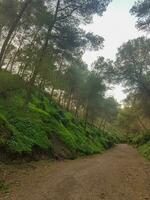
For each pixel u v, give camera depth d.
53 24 24.47
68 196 10.80
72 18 25.11
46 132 25.58
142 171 20.05
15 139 18.33
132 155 38.88
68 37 24.83
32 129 22.47
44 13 24.28
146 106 40.16
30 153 19.17
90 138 47.25
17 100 27.33
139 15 23.28
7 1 25.17
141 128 80.50
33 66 28.11
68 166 19.98
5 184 12.09
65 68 47.69
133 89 34.59
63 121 38.38
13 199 9.99
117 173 18.08
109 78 35.03
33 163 18.41
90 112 61.31
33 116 26.11
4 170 14.55
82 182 13.80
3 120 19.06
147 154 36.44
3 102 24.16
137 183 14.88
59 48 25.97
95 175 16.41
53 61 28.64
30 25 30.48
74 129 40.50
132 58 33.41
